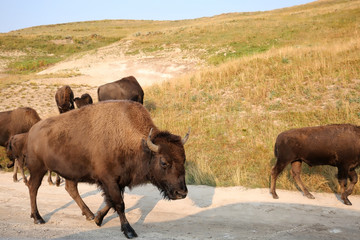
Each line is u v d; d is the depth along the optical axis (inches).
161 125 460.1
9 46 1723.7
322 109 429.1
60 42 1904.5
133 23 3166.8
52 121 214.2
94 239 178.2
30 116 386.6
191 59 1095.0
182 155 180.7
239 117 450.6
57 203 263.4
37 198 279.4
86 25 3166.8
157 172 182.1
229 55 1058.1
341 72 517.7
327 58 593.9
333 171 289.7
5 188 320.5
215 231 189.6
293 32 1212.5
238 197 264.2
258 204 244.7
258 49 1069.1
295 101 466.6
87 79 988.6
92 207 251.8
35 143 215.8
